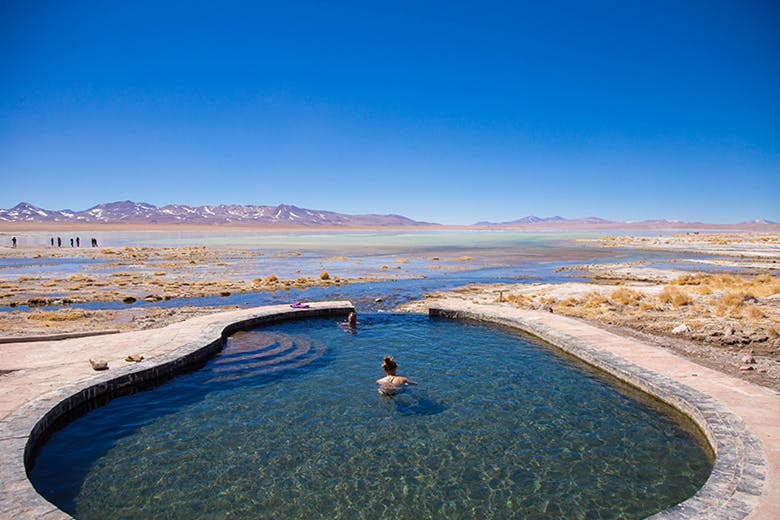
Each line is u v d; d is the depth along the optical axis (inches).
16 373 471.2
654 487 313.0
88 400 435.8
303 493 308.7
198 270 1716.3
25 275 1514.5
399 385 482.9
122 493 307.9
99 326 762.2
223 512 289.4
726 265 1923.0
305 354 601.9
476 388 484.7
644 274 1576.0
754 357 561.9
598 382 498.3
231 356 591.5
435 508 293.1
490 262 2107.5
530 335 698.2
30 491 272.7
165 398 460.8
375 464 343.0
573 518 282.5
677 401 418.6
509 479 323.3
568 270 1740.9
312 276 1537.9
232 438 381.4
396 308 952.9
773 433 340.8
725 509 253.0
